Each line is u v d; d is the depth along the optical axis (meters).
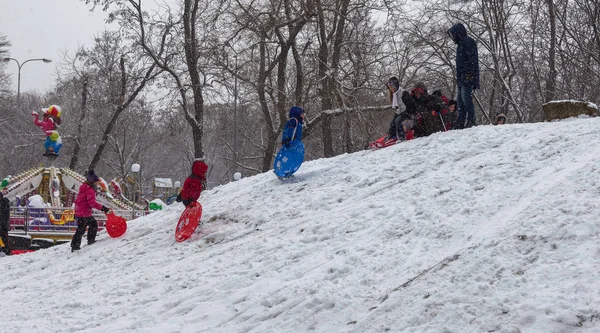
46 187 29.19
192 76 27.00
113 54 37.66
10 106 57.41
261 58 28.45
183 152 62.62
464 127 12.09
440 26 29.36
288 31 29.41
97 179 12.94
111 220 12.69
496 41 26.84
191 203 10.58
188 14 26.81
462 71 11.94
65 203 30.06
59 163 57.12
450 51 29.98
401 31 27.73
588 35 25.36
